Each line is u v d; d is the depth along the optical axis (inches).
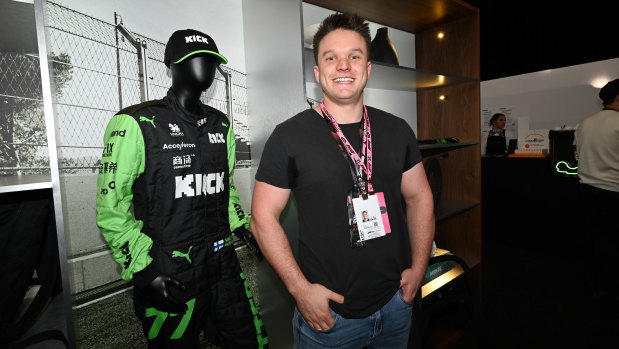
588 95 133.3
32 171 51.6
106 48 55.3
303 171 39.2
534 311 90.1
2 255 38.1
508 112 155.8
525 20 141.9
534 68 141.6
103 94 55.3
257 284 76.6
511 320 85.5
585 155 101.8
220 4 67.2
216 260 51.4
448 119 97.9
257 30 65.2
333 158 39.5
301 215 41.5
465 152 95.2
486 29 155.5
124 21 57.0
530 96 148.5
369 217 40.0
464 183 96.3
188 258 47.3
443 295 75.7
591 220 101.0
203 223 49.4
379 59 75.4
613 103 97.5
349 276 39.3
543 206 136.8
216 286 52.3
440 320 81.0
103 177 41.1
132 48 58.1
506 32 148.8
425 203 45.9
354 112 42.3
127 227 40.9
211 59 47.3
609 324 82.4
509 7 146.3
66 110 51.7
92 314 55.4
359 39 40.5
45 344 39.7
